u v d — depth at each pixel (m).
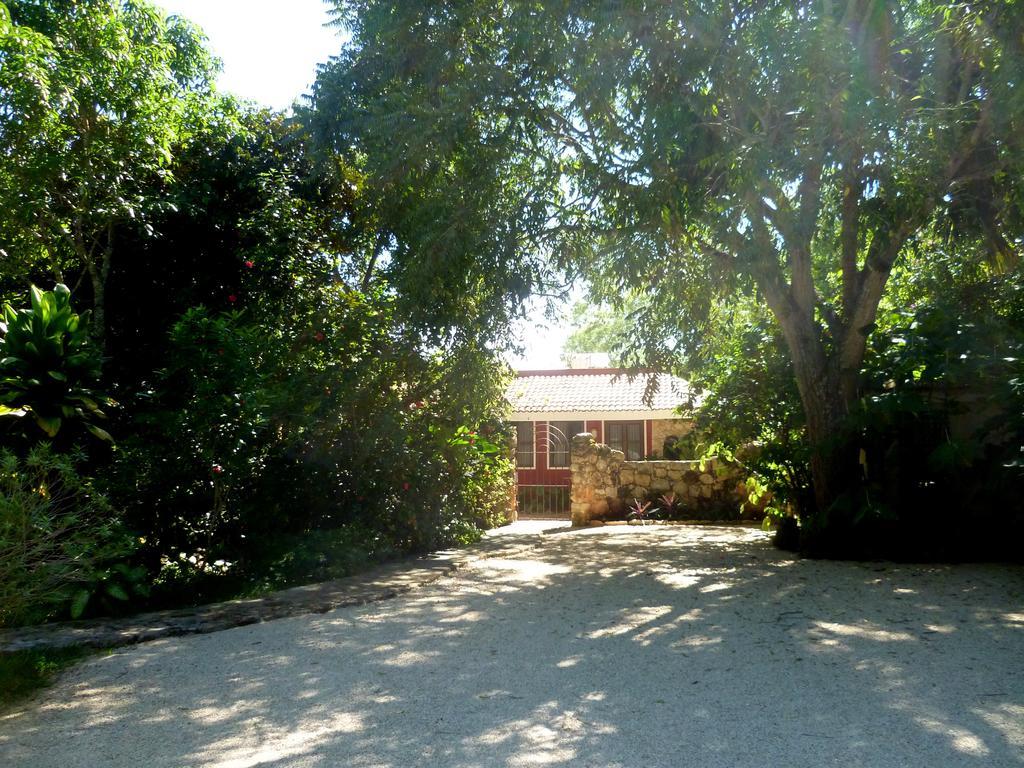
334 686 4.76
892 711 4.12
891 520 9.35
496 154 9.34
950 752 3.58
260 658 5.44
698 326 11.14
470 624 6.40
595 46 8.28
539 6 8.59
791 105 8.19
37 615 5.99
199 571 8.21
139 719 4.24
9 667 5.01
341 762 3.61
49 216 10.43
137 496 7.62
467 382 10.59
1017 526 9.23
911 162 8.05
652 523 14.77
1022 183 8.34
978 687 4.50
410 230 10.07
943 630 5.88
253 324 10.60
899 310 10.59
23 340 7.58
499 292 9.45
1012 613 6.42
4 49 9.16
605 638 5.84
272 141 12.67
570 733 3.91
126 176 10.96
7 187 9.70
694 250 9.92
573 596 7.52
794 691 4.49
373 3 9.52
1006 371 8.98
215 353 8.13
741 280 9.89
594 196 9.38
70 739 3.97
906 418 9.41
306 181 12.13
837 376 9.95
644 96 8.62
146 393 8.48
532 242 9.56
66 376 7.59
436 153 9.24
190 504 8.05
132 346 12.61
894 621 6.20
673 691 4.54
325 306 10.60
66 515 5.70
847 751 3.62
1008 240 9.91
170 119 10.98
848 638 5.68
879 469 9.74
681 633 5.95
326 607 7.05
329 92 9.82
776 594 7.37
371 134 9.30
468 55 9.45
